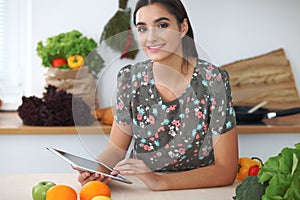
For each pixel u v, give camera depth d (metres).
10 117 2.92
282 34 3.17
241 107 2.99
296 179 1.08
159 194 1.49
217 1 3.12
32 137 2.58
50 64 2.83
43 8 3.07
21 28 3.20
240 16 3.14
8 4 3.18
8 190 1.49
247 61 3.13
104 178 1.52
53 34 3.09
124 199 1.42
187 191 1.53
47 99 2.63
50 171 2.61
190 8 3.12
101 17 3.09
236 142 1.66
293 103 3.10
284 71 3.13
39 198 1.35
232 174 1.61
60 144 2.60
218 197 1.46
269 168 1.16
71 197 1.33
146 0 1.28
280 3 3.16
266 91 3.10
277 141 2.69
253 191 1.17
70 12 3.08
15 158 2.59
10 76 3.21
